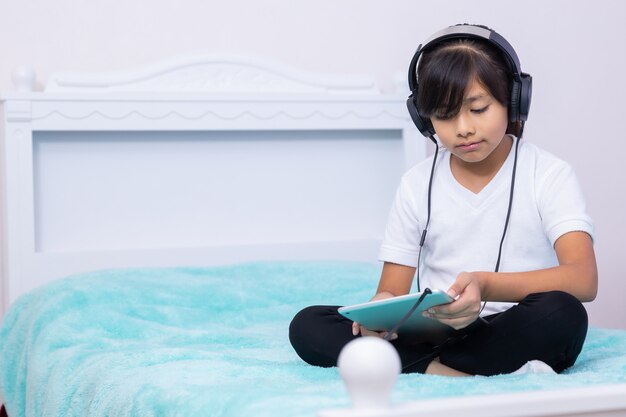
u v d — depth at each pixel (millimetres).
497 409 731
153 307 1877
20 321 1949
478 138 1206
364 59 2664
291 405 852
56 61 2430
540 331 1102
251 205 2547
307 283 2086
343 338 1203
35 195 2375
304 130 2582
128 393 1177
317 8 2629
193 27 2531
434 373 1148
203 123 2416
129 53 2482
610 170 2766
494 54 1220
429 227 1373
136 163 2455
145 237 2459
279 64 2525
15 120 2287
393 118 2572
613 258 2752
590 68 2760
